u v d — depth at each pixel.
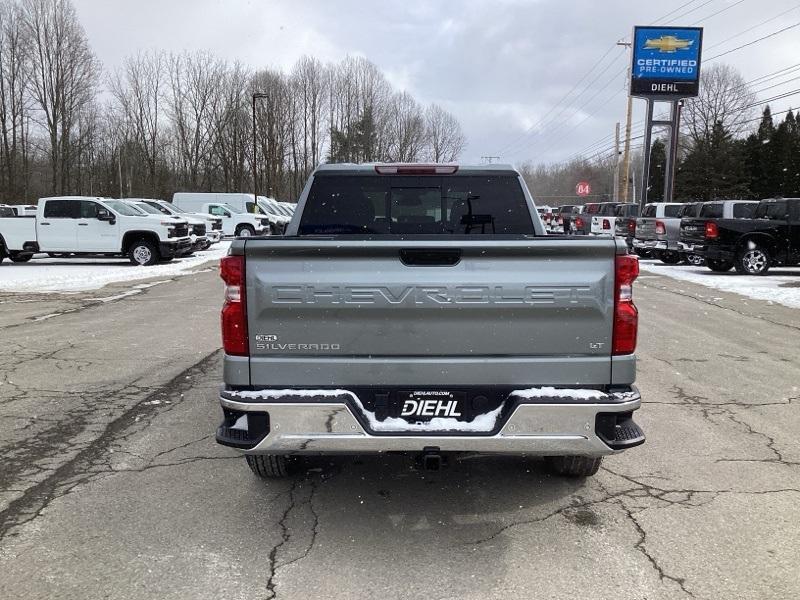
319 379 3.16
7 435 4.84
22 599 2.76
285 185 69.44
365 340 3.14
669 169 29.30
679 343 8.44
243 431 3.24
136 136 60.19
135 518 3.52
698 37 27.88
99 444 4.66
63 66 54.69
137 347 7.99
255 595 2.80
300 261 3.11
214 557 3.12
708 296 12.99
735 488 3.94
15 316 10.38
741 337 8.87
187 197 32.56
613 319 3.13
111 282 15.28
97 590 2.83
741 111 68.38
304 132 71.75
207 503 3.73
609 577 2.95
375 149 75.44
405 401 3.17
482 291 3.10
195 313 10.69
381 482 4.06
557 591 2.83
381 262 3.10
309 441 3.12
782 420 5.28
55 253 18.83
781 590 2.84
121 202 19.58
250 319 3.14
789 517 3.55
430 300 3.10
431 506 3.71
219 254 23.75
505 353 3.15
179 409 5.49
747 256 16.31
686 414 5.43
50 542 3.25
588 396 3.09
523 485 4.01
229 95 60.28
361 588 2.86
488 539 3.32
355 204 4.70
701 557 3.12
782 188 62.88
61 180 56.16
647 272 17.78
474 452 3.15
